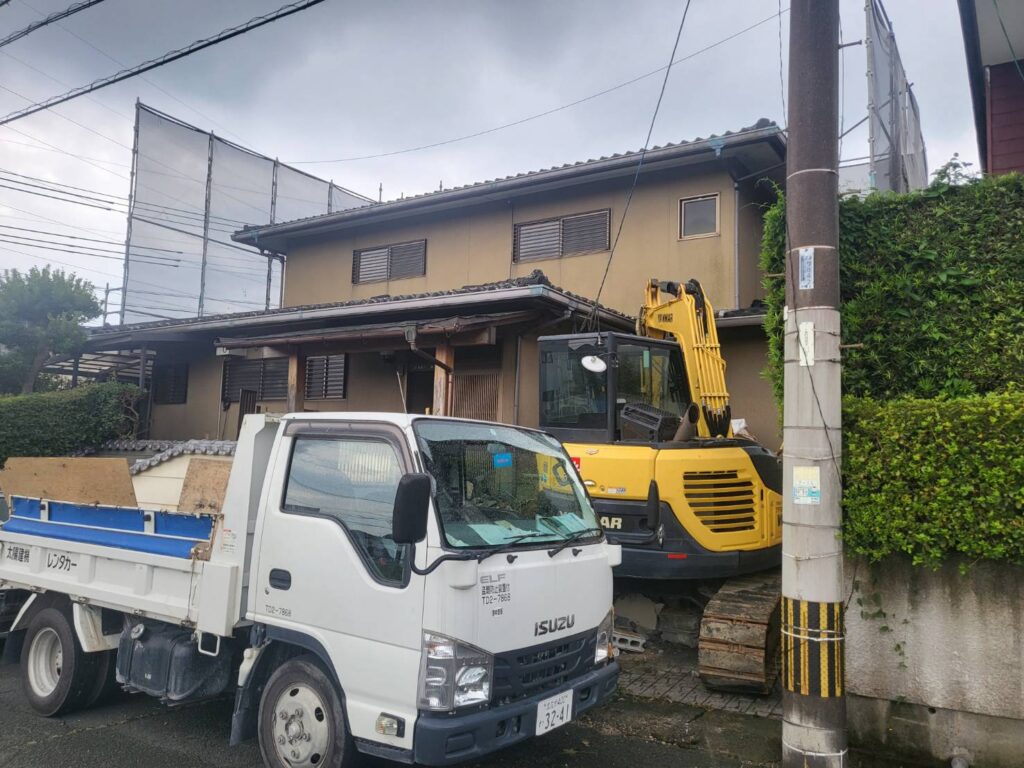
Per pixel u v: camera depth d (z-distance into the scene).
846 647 4.86
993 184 5.34
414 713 3.54
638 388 7.85
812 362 4.55
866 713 4.82
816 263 4.60
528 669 3.90
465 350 13.39
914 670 4.71
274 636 4.19
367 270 16.41
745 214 12.41
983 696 4.54
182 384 17.69
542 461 4.82
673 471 6.79
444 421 4.31
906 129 10.93
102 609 5.39
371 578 3.84
